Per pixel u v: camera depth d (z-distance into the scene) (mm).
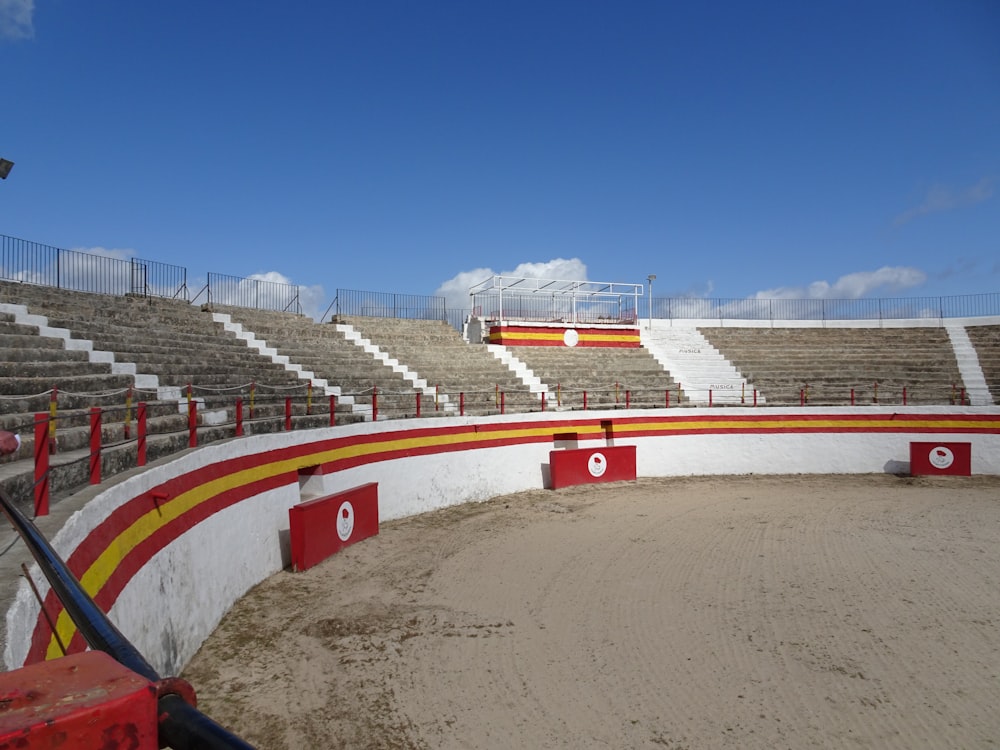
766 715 6918
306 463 13305
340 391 19375
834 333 32250
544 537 14609
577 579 11477
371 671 7879
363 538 14266
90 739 1342
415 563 12539
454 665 8062
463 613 9836
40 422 5492
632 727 6680
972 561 12484
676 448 23375
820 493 19938
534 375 25641
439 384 22719
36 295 15367
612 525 15703
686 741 6430
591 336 29875
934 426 23828
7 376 9945
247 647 8586
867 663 8141
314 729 6566
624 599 10438
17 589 3861
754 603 10234
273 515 11922
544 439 21391
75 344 12773
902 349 30234
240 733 6465
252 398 13844
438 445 18250
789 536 14461
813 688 7504
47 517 5488
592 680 7688
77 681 1494
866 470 23844
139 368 13328
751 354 30016
